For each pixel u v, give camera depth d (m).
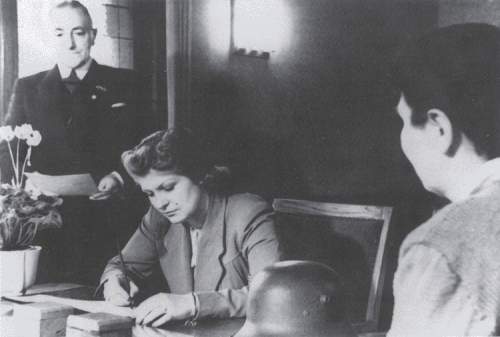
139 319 1.69
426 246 0.89
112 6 2.24
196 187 2.21
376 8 2.77
